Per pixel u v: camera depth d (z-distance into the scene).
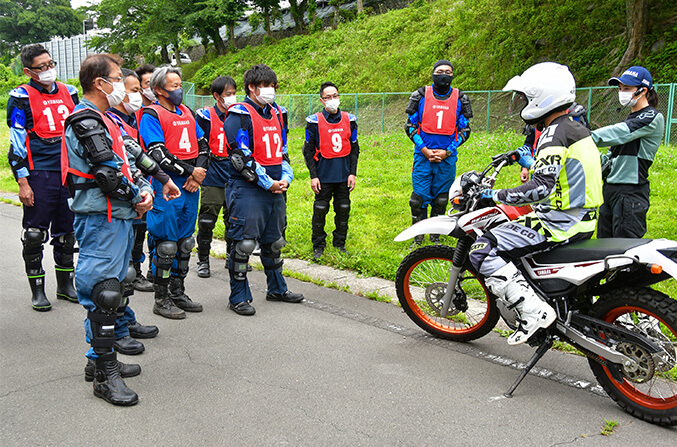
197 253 6.80
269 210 5.00
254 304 5.34
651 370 3.21
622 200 4.71
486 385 3.72
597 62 20.05
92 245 3.44
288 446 3.00
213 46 44.22
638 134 4.50
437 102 6.56
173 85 4.84
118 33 44.62
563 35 21.39
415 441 3.05
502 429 3.19
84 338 4.50
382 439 3.07
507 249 3.63
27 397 3.52
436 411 3.38
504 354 4.21
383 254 6.54
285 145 5.09
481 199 3.97
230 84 6.00
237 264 4.98
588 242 3.52
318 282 5.91
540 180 3.41
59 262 5.39
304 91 29.09
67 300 5.45
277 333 4.60
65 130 3.37
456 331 4.45
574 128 3.49
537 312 3.52
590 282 3.47
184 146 4.89
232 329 4.69
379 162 13.30
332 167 6.45
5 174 14.24
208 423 3.22
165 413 3.34
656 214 7.78
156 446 2.99
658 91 16.52
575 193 3.46
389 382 3.74
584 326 3.46
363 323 4.83
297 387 3.66
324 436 3.09
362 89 26.91
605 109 17.50
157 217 4.73
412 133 6.76
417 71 25.58
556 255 3.54
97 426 3.19
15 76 51.56
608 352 3.34
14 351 4.22
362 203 9.14
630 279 3.41
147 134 4.73
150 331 4.49
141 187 3.71
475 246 3.74
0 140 20.77
